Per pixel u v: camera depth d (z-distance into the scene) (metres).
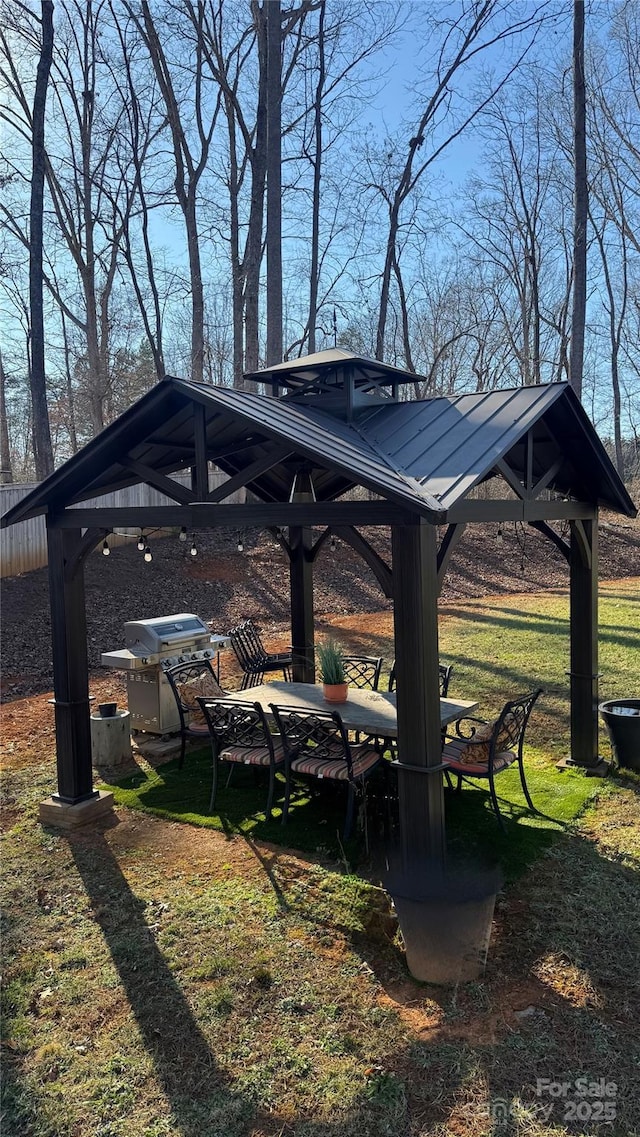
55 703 5.45
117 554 14.93
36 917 4.18
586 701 6.04
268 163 14.14
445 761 5.07
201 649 7.57
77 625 5.45
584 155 14.53
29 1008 3.43
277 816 5.38
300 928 3.94
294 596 7.62
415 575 3.77
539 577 17.39
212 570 15.16
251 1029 3.21
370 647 10.78
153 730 7.12
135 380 31.05
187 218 20.55
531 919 3.92
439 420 4.83
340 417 5.24
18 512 5.16
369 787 5.82
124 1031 3.24
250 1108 2.79
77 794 5.46
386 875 3.68
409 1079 2.88
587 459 5.55
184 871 4.64
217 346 35.06
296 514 4.10
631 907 4.02
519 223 26.38
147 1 19.22
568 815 5.20
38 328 15.78
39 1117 2.80
